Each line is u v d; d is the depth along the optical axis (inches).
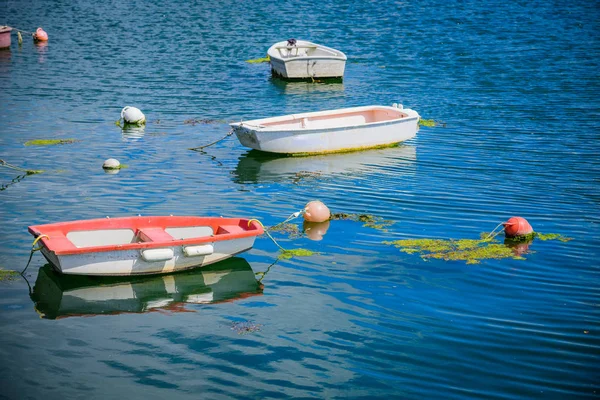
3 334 478.6
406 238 641.6
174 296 540.1
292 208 718.5
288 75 1354.6
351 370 441.4
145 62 1514.5
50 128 1008.2
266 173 831.1
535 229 661.3
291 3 2378.2
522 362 449.4
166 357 454.9
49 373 434.3
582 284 553.9
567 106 1159.0
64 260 535.8
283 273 575.5
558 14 2161.7
